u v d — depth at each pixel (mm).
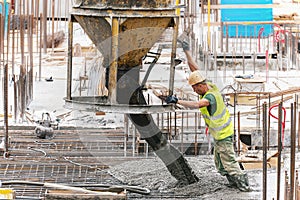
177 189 17750
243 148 21219
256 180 18406
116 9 17266
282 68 31938
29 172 18703
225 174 17922
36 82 29531
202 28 30906
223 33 35125
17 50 32156
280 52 31750
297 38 32812
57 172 18750
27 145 21188
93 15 17469
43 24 34031
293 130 16297
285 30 32719
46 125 22484
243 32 36656
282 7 35094
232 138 17953
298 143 21141
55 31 36938
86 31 18219
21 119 24188
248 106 25578
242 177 17703
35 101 26734
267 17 34781
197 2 37531
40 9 39125
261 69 31734
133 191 17375
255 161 19531
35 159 19828
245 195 17297
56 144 21375
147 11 17328
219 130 17812
